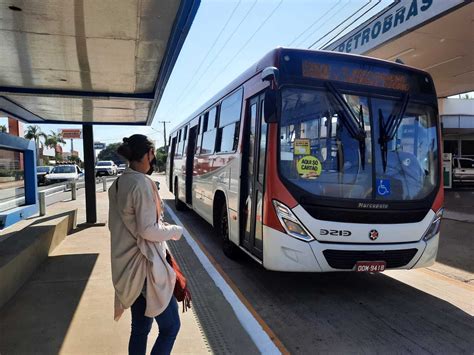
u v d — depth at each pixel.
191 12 4.10
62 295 4.82
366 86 5.09
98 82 7.15
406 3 9.96
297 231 4.60
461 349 3.80
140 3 3.89
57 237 7.29
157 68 6.24
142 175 2.65
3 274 4.47
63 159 89.19
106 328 3.95
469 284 5.73
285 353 3.60
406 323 4.38
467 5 8.36
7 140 6.79
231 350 3.62
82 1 3.81
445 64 13.06
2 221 6.57
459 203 14.92
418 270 6.41
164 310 2.69
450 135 28.06
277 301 5.01
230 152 6.83
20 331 3.86
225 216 7.15
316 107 4.91
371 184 4.86
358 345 3.87
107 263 6.21
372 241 4.72
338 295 5.24
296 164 4.76
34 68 6.17
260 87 5.46
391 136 5.02
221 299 4.91
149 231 2.52
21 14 4.11
